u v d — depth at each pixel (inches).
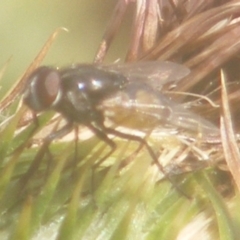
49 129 2.9
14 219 2.7
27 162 2.8
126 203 2.8
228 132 2.8
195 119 2.8
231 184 2.8
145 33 3.0
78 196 2.7
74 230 2.7
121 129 2.9
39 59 2.9
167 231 2.7
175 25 3.0
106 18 3.7
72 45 3.7
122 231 2.7
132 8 3.1
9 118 2.9
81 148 2.8
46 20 3.7
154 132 2.9
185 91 3.0
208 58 3.0
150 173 2.8
